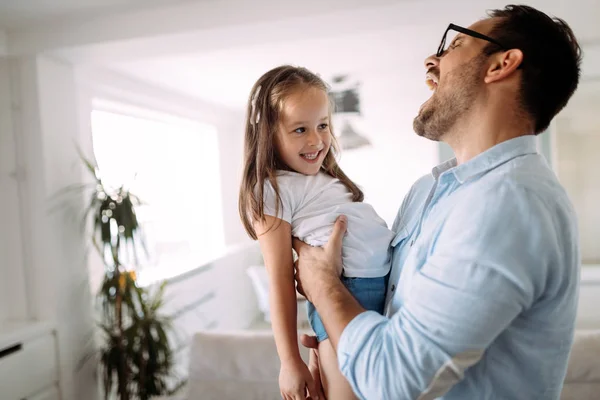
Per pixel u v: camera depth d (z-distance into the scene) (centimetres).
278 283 97
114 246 241
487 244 66
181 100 401
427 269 71
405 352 66
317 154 107
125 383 240
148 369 251
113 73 310
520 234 66
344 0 200
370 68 358
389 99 467
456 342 63
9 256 241
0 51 231
